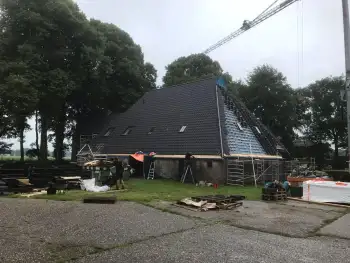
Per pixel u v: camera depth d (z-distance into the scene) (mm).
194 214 10305
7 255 5883
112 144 28719
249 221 9461
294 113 42406
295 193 15344
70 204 11625
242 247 6762
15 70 24438
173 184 20031
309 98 50188
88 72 32188
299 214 10922
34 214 9656
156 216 9812
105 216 9594
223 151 20844
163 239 7246
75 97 34906
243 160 21156
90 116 37250
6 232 7492
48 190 14492
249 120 26750
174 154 23000
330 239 7738
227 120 23922
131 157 25359
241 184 20609
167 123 26609
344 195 13078
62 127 37688
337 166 45406
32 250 6203
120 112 34469
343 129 47375
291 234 8047
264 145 25234
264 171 22297
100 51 31422
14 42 27234
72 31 29344
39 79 25703
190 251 6402
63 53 28312
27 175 19078
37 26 26438
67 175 19188
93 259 5777
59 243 6711
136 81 37500
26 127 36781
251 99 42562
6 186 15797
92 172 18438
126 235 7480
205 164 21266
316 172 27250
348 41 19953
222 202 12180
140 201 12570
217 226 8719
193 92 27750
